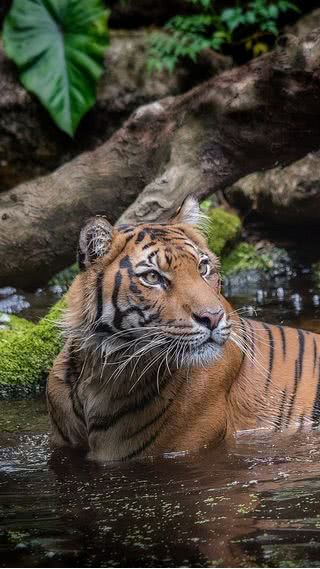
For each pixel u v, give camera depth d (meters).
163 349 7.48
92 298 7.66
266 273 14.22
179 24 17.11
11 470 7.64
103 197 12.45
